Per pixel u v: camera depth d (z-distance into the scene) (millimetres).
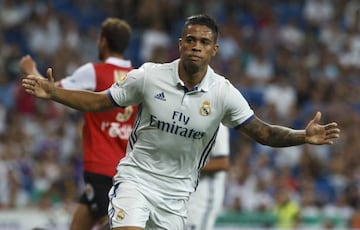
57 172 22922
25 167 23031
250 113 10102
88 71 12477
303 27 33375
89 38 29922
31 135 24875
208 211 13531
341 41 32750
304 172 25625
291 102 28891
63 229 19344
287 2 34125
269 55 31281
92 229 13664
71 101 9922
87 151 12547
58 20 30188
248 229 20453
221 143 13406
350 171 25828
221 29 31375
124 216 9938
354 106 29203
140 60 30375
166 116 9906
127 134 12531
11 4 30844
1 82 27516
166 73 9938
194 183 10375
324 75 30641
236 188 23156
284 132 10070
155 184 10117
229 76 29359
